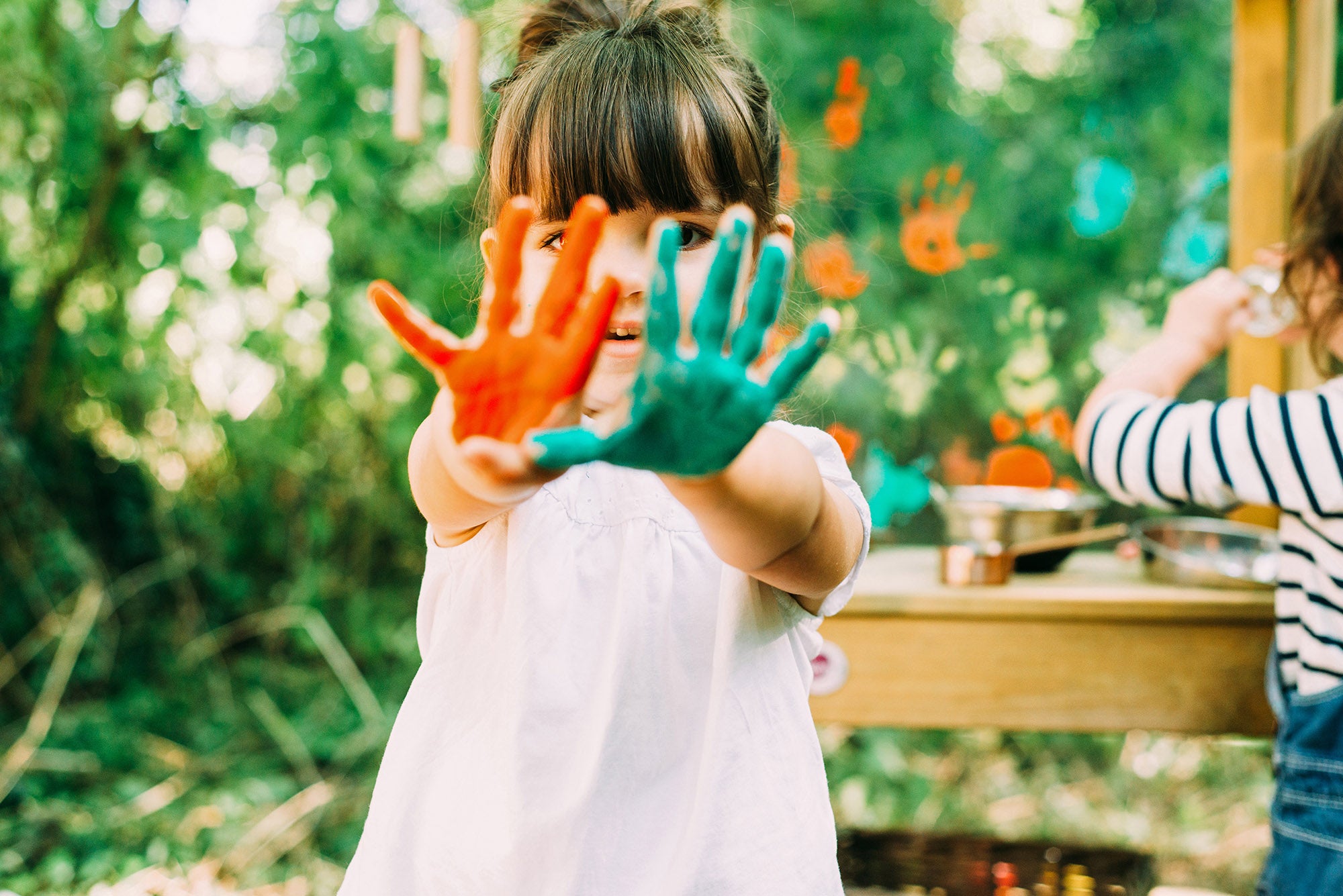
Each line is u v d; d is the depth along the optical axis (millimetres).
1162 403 1387
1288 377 1823
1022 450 1975
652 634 822
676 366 444
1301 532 1259
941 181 3031
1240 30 1845
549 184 765
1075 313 3049
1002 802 2607
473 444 442
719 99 773
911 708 1530
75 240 3078
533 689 824
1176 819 2523
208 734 2826
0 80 2922
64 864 2188
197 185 3014
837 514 677
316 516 3174
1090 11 3521
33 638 2949
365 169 2879
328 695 3027
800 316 1308
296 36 2918
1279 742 1267
